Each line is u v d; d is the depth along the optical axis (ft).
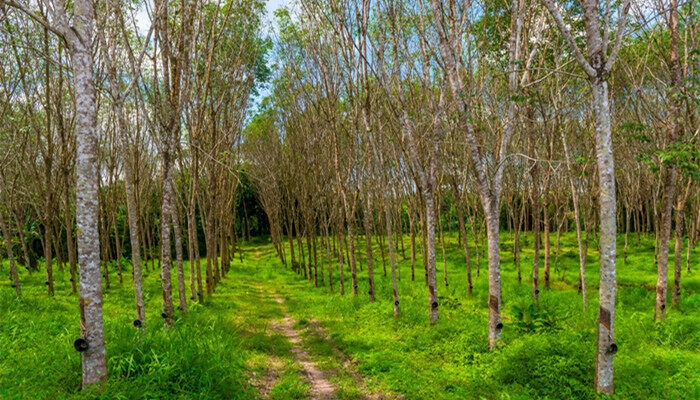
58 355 16.74
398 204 65.31
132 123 44.93
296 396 18.37
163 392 14.74
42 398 13.12
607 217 16.21
